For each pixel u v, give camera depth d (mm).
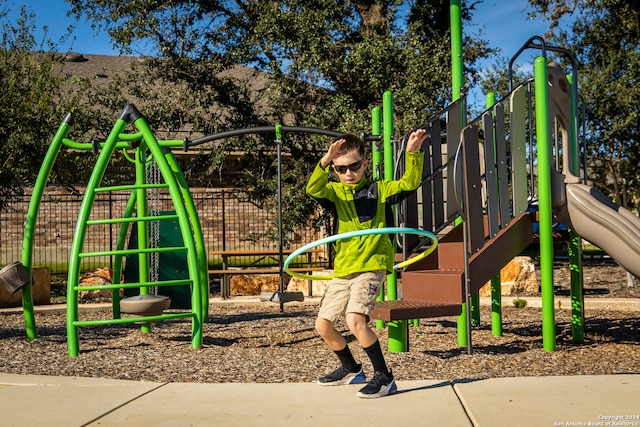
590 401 3781
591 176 21047
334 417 3611
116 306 8641
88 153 15000
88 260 21062
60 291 14141
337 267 4191
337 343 4359
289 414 3699
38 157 13109
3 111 12453
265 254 12133
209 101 16938
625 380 4348
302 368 5441
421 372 5156
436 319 8805
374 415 3627
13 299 10820
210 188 22609
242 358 5973
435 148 6898
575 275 6906
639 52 17688
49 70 13523
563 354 5980
